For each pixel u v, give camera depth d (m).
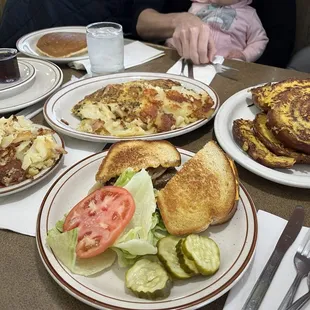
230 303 0.58
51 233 0.63
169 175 0.78
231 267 0.59
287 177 0.81
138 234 0.62
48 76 1.29
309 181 0.80
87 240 0.61
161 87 1.11
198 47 1.36
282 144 0.89
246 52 1.87
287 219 0.75
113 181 0.76
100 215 0.64
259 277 0.61
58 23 2.01
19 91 1.19
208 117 1.01
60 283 0.57
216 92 1.20
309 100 0.97
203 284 0.58
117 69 1.32
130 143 0.83
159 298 0.56
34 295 0.61
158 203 0.67
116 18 2.07
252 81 1.27
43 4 1.99
